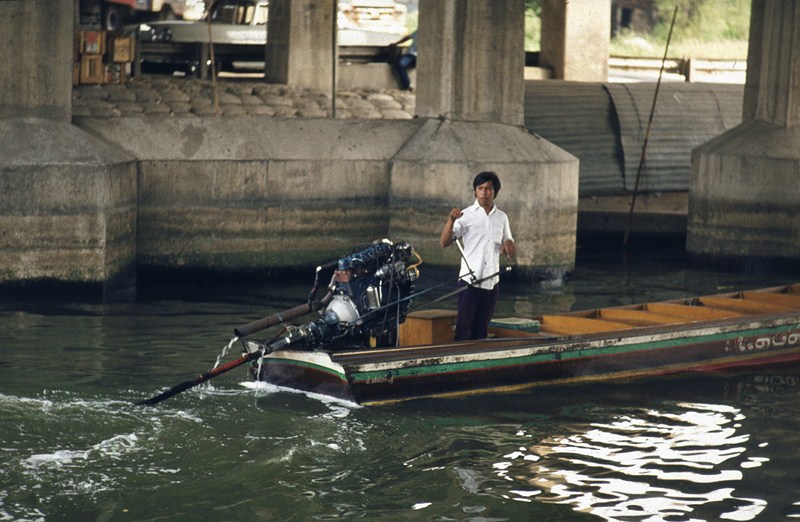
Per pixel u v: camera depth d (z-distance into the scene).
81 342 10.25
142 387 8.55
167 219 13.83
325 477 6.72
